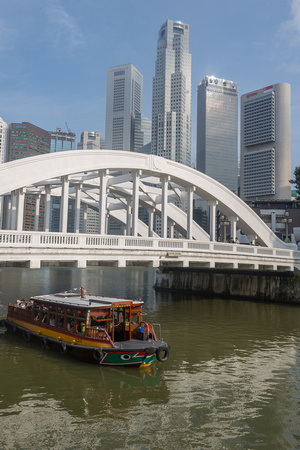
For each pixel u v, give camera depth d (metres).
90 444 10.36
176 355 19.70
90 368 16.91
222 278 48.28
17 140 173.50
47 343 19.86
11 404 12.85
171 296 48.09
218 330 26.75
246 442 10.68
